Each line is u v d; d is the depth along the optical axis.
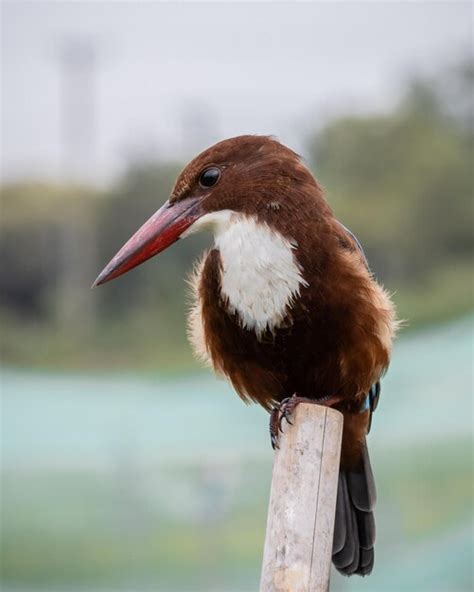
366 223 29.62
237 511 14.39
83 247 32.84
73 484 15.33
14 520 15.05
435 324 21.50
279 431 6.52
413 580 12.79
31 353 27.20
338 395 7.02
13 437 16.53
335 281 6.70
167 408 16.50
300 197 6.79
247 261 6.77
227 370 7.18
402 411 15.02
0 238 33.28
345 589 12.80
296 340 6.80
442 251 29.64
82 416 16.78
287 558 5.78
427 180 30.34
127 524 14.73
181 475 14.80
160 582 14.34
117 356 26.75
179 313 27.64
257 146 6.95
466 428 14.61
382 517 13.66
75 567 14.61
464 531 13.16
